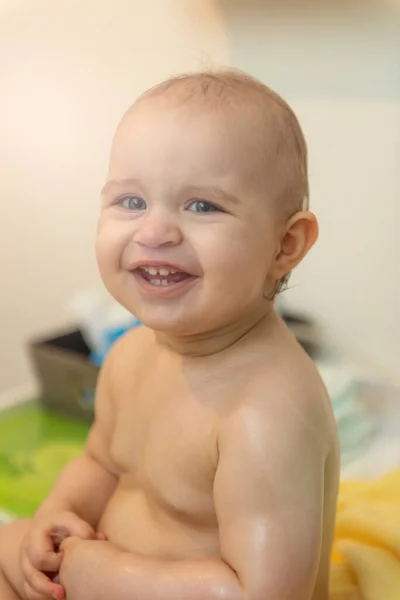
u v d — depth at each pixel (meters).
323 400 0.50
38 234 1.30
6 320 1.37
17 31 1.21
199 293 0.47
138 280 0.49
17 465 0.91
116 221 0.49
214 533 0.50
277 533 0.45
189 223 0.46
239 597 0.45
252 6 1.02
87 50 1.16
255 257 0.47
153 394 0.54
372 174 1.02
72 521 0.57
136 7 1.10
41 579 0.55
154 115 0.47
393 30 0.94
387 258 1.04
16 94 1.25
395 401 0.98
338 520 0.67
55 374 1.03
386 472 0.81
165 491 0.51
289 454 0.46
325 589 0.56
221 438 0.47
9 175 1.30
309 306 1.13
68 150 1.22
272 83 1.04
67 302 1.30
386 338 1.07
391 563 0.61
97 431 0.63
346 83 0.99
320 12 0.98
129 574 0.49
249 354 0.50
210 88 0.49
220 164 0.46
